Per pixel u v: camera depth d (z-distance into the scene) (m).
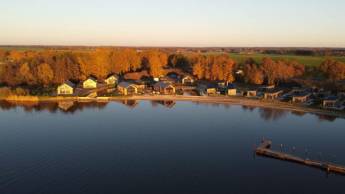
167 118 111.94
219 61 197.75
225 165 72.75
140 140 88.69
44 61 177.62
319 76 188.00
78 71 179.62
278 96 145.50
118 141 87.62
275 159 76.56
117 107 127.81
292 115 116.06
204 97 146.62
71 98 141.00
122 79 196.00
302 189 62.22
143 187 62.41
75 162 73.62
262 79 176.12
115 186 62.72
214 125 103.56
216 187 62.59
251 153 79.94
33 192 60.41
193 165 72.50
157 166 71.81
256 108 127.06
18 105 129.50
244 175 67.88
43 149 81.31
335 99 126.31
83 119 109.56
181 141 88.06
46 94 144.00
